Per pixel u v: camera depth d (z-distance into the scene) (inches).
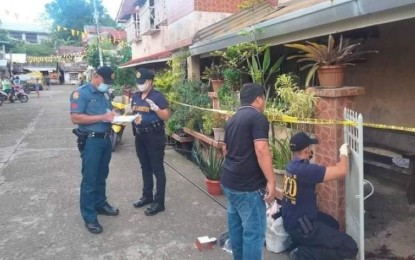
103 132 168.7
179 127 300.4
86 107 165.3
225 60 266.5
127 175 257.0
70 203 203.8
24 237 163.6
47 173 264.5
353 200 130.0
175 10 452.4
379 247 148.9
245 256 117.3
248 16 319.6
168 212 188.9
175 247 152.3
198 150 269.9
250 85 119.6
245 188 115.0
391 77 229.8
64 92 1406.3
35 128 479.8
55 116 608.4
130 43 895.1
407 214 180.7
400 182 217.3
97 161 167.6
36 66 2223.2
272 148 166.7
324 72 142.9
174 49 409.7
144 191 196.4
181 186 229.9
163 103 178.7
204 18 398.0
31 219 183.2
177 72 363.3
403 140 223.6
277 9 290.4
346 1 140.9
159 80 355.6
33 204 203.3
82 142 167.6
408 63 218.5
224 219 179.0
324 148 141.8
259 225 116.5
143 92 181.3
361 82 250.7
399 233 160.7
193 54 317.4
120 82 831.1
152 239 159.6
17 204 203.8
